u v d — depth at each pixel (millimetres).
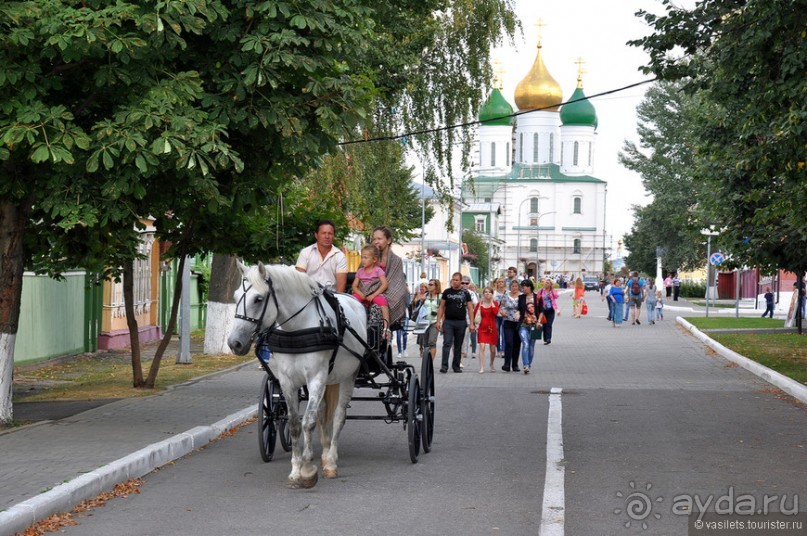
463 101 30422
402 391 10891
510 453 11242
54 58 11117
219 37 11383
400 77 27062
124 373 20078
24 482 8633
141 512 8281
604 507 8438
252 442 12039
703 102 24906
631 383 19562
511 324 22219
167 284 33000
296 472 9336
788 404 15930
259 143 12414
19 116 10492
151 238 29578
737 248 27500
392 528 7738
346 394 10016
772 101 16047
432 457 10992
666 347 30422
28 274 21641
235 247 16797
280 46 11156
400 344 27031
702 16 16844
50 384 18297
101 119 11695
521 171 156750
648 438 12320
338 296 10078
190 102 11219
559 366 23844
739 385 19062
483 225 123000
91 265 15211
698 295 88938
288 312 9211
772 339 31172
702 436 12477
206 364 22109
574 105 156500
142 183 11516
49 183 11031
